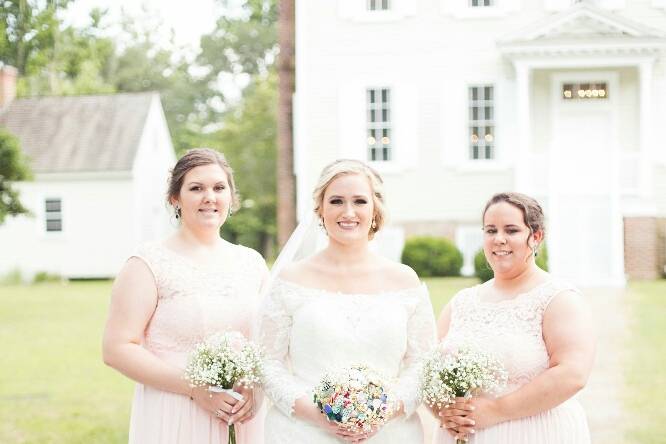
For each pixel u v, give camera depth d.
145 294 3.71
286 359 3.68
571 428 3.37
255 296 3.95
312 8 17.94
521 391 3.28
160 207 29.58
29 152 26.95
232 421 3.50
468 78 17.64
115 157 26.55
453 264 16.47
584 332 3.32
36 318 14.27
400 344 3.53
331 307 3.53
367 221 3.59
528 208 3.48
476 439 3.34
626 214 16.39
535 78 17.66
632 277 16.31
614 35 16.58
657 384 7.72
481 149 17.81
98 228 26.39
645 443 6.11
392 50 17.78
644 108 16.83
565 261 15.61
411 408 3.47
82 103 28.84
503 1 17.50
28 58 14.69
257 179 38.84
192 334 3.71
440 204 17.70
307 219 7.25
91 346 11.35
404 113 17.80
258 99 39.25
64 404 8.13
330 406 3.26
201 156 3.91
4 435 7.02
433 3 17.70
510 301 3.48
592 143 17.59
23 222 26.44
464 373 3.20
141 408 3.69
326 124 17.94
